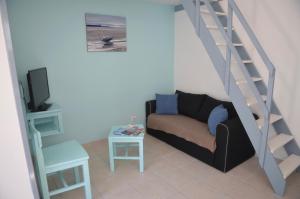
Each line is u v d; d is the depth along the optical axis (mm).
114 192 2467
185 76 4410
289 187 2498
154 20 4168
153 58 4312
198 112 3752
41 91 2852
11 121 1680
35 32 3047
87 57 3533
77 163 2154
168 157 3252
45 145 3402
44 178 2027
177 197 2365
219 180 2654
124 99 4082
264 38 3006
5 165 1726
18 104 1676
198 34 2777
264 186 2521
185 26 4227
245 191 2439
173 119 3727
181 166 2994
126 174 2826
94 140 3865
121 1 3707
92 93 3693
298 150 2832
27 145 1769
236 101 2531
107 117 3939
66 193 2465
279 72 2918
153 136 4023
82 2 3346
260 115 3135
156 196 2389
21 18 2924
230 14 2355
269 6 2887
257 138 2404
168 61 4547
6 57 1583
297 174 2760
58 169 2076
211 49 2674
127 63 3986
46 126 2996
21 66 3012
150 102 4137
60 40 3254
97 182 2654
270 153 2328
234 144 2797
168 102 4055
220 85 3764
